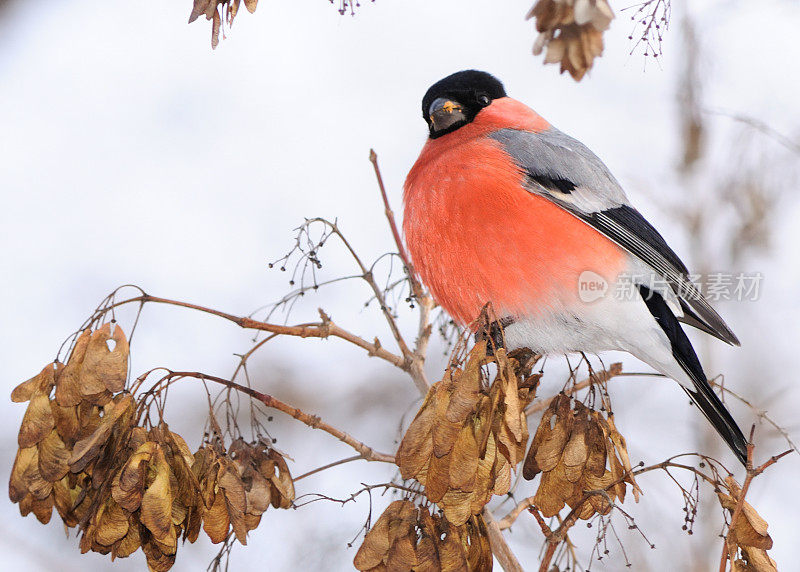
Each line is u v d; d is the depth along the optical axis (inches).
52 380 212.4
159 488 200.2
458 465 206.5
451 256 315.3
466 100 360.5
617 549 369.1
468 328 235.6
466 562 210.1
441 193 315.0
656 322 320.5
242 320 235.6
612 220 320.2
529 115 361.7
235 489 207.0
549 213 311.6
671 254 327.0
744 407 417.1
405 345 276.1
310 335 250.4
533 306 313.4
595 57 214.1
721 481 237.1
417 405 454.6
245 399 459.8
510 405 208.2
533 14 214.2
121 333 212.1
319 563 367.9
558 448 225.5
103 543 205.3
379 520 214.2
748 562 214.7
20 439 209.3
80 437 210.7
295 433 454.6
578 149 339.0
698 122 425.4
